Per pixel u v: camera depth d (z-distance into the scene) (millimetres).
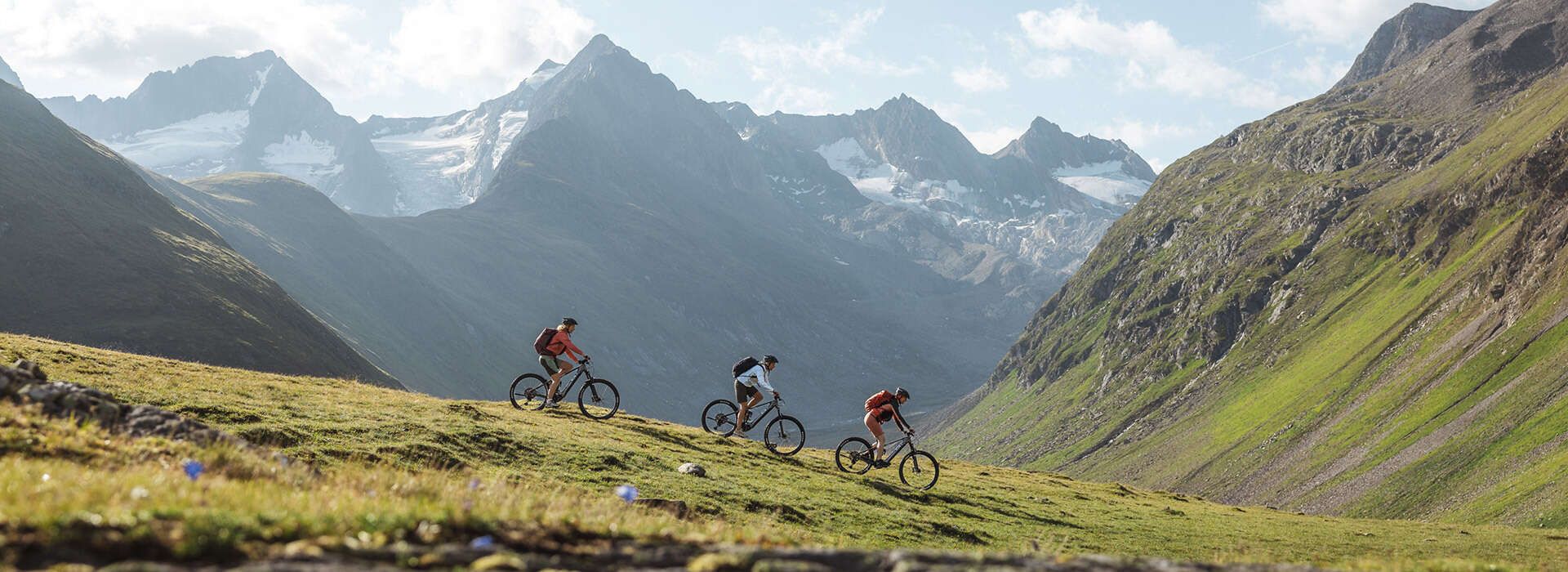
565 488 31469
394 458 30828
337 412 36562
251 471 14492
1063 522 48250
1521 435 192000
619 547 9188
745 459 46344
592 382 38562
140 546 7254
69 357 38344
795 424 36125
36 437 13781
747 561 7977
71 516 7473
